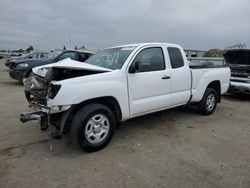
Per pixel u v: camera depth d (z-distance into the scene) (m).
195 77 5.70
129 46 4.90
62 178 3.21
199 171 3.41
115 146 4.24
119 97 4.18
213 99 6.37
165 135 4.81
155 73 4.76
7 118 5.78
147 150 4.09
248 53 8.28
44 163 3.61
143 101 4.61
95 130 3.95
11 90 9.93
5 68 24.81
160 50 5.00
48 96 3.69
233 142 4.49
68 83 3.64
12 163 3.60
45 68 4.19
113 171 3.39
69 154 3.91
